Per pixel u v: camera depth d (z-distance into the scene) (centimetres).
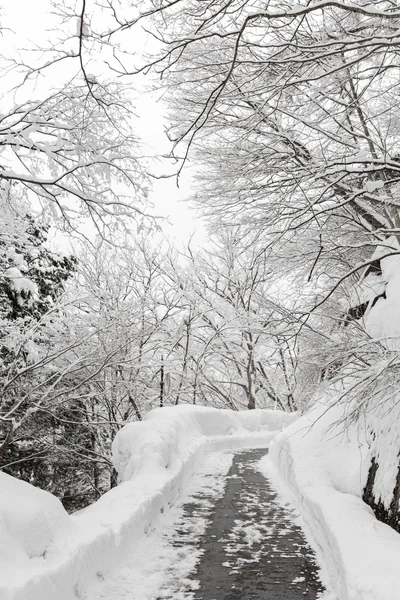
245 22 434
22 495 519
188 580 558
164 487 860
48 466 1611
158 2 459
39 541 477
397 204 670
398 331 761
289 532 750
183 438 1346
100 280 1911
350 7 439
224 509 891
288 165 859
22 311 1307
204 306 2373
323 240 922
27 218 1138
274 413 2419
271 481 1167
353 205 926
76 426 1534
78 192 739
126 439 1105
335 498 749
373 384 652
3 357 1251
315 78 544
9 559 430
